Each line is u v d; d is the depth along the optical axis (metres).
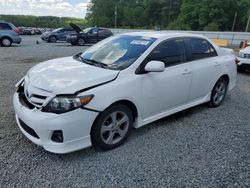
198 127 3.97
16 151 3.05
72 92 2.73
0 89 5.56
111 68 3.32
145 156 3.06
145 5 81.31
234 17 62.75
